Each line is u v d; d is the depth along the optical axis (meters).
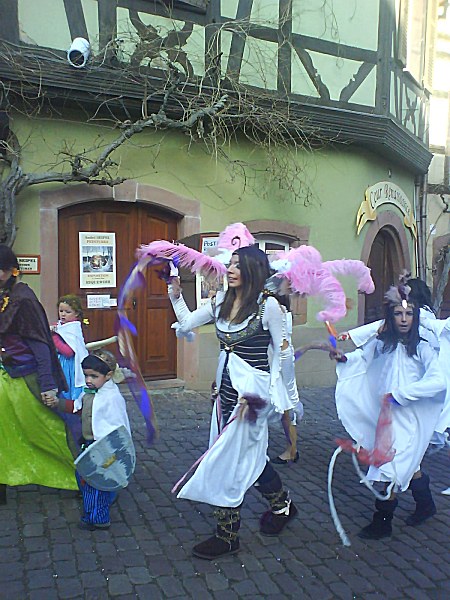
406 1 9.45
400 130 8.96
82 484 3.66
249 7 7.35
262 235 8.05
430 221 11.80
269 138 7.66
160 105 6.83
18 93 6.09
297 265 3.82
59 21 6.28
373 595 3.11
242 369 3.30
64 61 6.20
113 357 3.65
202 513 3.98
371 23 8.54
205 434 5.84
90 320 7.02
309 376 8.48
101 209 7.00
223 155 7.50
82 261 6.91
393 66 9.20
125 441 3.53
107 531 3.66
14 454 3.81
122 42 6.45
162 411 6.60
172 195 7.21
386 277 10.31
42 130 6.43
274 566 3.34
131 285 3.59
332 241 8.59
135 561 3.32
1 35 5.93
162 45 6.75
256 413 3.26
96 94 6.43
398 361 3.84
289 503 3.74
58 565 3.24
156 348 7.52
